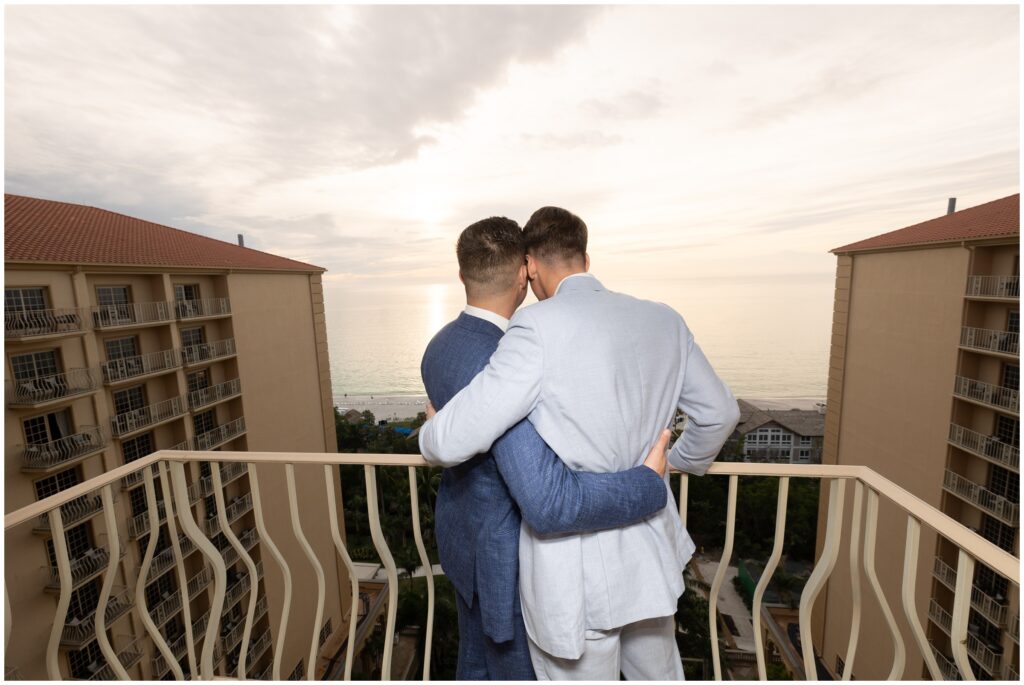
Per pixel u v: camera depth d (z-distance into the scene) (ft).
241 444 61.41
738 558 96.58
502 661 4.09
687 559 4.05
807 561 95.91
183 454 6.11
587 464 3.26
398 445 151.74
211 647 6.13
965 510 42.80
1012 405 37.70
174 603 46.98
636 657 4.06
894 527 46.47
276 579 60.44
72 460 39.70
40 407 37.70
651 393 3.49
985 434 40.75
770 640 67.41
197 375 56.13
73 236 45.65
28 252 38.47
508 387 3.08
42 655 36.88
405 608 68.74
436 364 3.91
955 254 42.68
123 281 47.47
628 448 3.37
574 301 3.42
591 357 3.19
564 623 3.35
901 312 49.08
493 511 3.75
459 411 3.20
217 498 6.13
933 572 42.14
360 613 71.77
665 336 3.65
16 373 37.78
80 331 41.39
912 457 47.70
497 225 3.88
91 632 38.65
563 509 3.01
